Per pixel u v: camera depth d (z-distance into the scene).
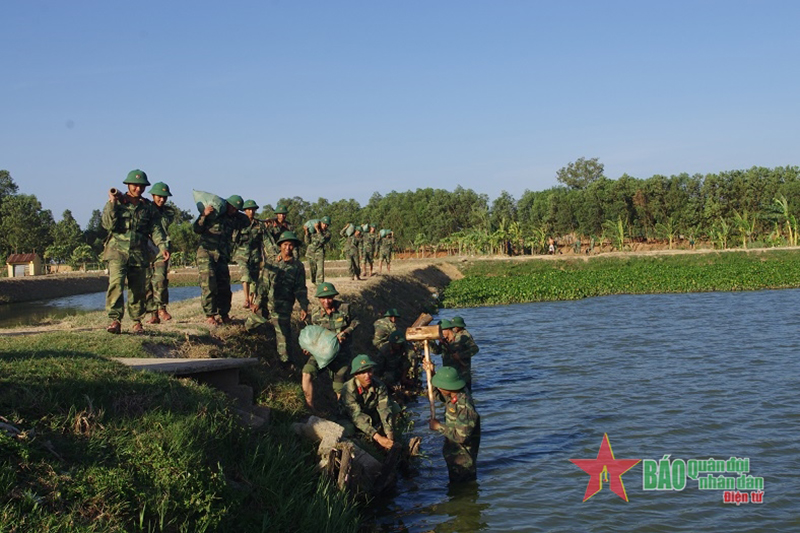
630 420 12.73
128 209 10.55
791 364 17.48
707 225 82.25
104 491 5.83
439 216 93.88
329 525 7.26
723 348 20.36
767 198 78.94
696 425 12.20
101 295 59.06
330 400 12.00
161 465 6.43
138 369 8.24
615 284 43.56
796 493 8.97
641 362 18.59
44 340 9.96
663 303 35.12
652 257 58.03
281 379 11.13
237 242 13.27
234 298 18.62
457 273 56.78
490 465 10.58
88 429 6.60
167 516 6.02
